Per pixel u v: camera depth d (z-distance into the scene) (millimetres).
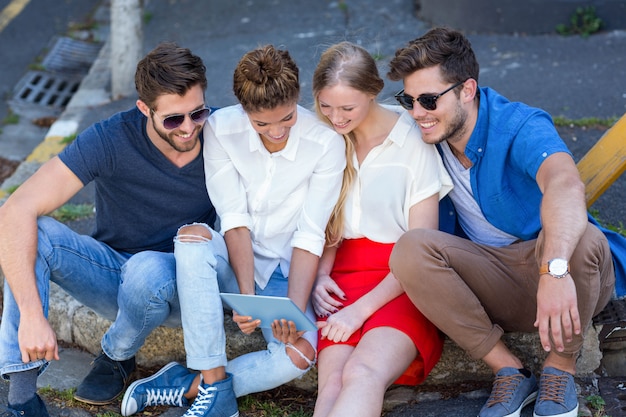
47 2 8883
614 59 5891
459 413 2945
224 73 6172
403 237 2773
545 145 2781
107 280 3053
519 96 5402
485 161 2934
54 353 2748
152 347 3332
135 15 6172
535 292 2904
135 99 6207
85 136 2957
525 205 2967
